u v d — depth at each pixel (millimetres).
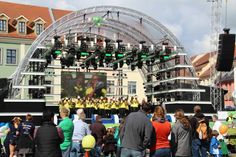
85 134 12648
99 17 33719
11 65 58312
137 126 8984
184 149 10320
